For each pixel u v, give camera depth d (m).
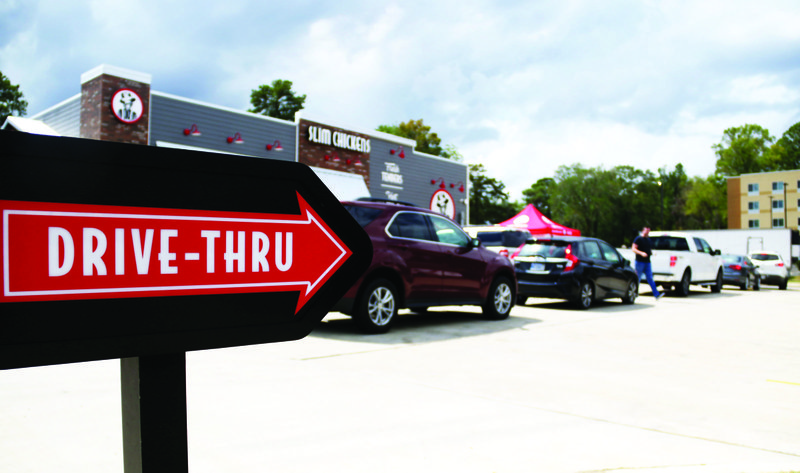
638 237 13.52
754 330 8.27
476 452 3.12
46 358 0.66
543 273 10.88
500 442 3.29
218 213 0.81
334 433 3.38
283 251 0.88
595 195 68.81
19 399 3.89
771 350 6.61
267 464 2.89
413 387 4.52
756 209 72.31
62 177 0.67
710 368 5.54
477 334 7.39
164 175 0.76
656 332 7.91
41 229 0.66
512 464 2.96
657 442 3.35
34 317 0.65
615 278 11.80
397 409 3.90
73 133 14.80
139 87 14.30
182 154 0.78
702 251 15.77
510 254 12.82
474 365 5.45
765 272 21.66
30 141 0.65
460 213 26.23
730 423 3.77
